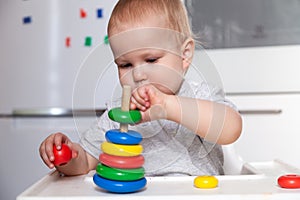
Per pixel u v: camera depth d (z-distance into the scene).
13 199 1.67
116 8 0.80
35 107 1.64
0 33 1.66
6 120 1.66
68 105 1.62
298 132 1.48
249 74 1.51
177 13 0.79
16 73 1.65
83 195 0.56
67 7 1.61
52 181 0.66
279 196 0.53
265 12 1.54
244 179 0.64
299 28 1.52
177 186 0.60
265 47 1.51
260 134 1.50
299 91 1.49
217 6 1.56
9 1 1.65
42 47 1.62
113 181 0.56
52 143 0.69
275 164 0.86
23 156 1.65
